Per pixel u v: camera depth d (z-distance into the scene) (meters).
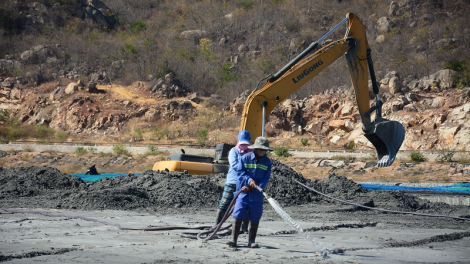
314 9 101.00
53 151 49.41
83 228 7.97
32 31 88.00
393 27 87.12
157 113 63.31
